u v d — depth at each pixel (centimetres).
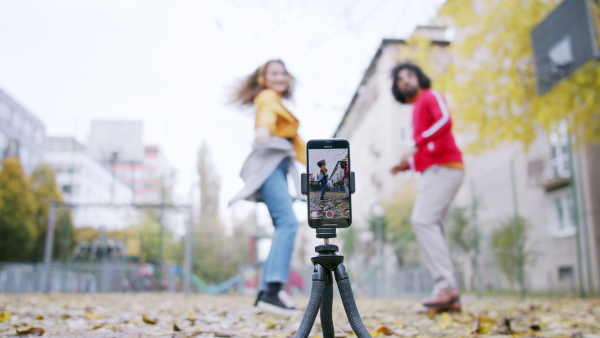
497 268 1153
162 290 1409
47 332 250
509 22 1084
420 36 1038
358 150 2077
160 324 302
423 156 390
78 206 979
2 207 2050
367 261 1822
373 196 1991
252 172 358
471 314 372
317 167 164
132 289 1385
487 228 1234
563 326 302
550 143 1230
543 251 1117
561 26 942
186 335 243
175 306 523
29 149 3134
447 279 377
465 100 1111
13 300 615
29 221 2073
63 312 377
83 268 1347
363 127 2053
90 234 1484
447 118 378
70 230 1473
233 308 472
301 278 1496
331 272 154
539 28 1011
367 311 441
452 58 1115
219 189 2552
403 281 1345
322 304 154
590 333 269
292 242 356
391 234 1819
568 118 1039
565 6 930
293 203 378
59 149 3569
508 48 1100
